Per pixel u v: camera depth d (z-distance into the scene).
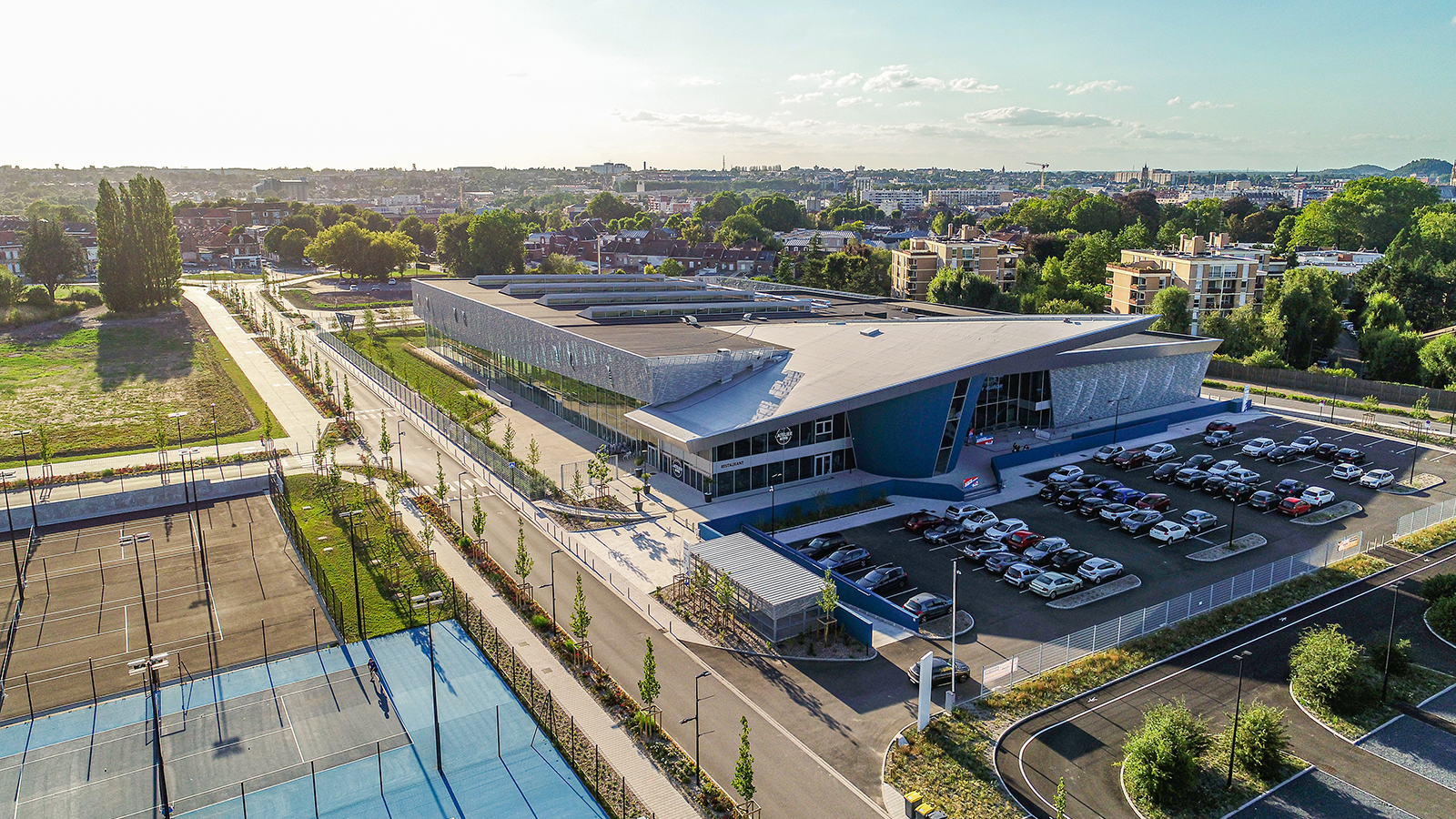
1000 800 34.00
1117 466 73.81
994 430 80.88
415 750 37.75
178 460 77.00
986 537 58.09
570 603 50.31
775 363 73.25
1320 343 117.62
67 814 33.97
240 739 38.53
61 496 67.44
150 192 154.38
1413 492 67.31
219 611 50.12
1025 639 46.19
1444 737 38.09
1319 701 40.12
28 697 41.59
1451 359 98.81
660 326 89.06
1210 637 46.12
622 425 77.25
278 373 112.12
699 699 41.09
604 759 36.84
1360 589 51.41
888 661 44.31
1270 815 33.31
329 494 68.75
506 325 98.44
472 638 46.91
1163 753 33.78
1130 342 87.69
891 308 106.69
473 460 77.12
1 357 115.50
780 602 45.31
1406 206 199.88
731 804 33.72
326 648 46.12
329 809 34.09
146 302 153.50
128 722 39.91
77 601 51.38
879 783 35.12
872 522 62.28
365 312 151.88
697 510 63.50
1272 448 77.25
